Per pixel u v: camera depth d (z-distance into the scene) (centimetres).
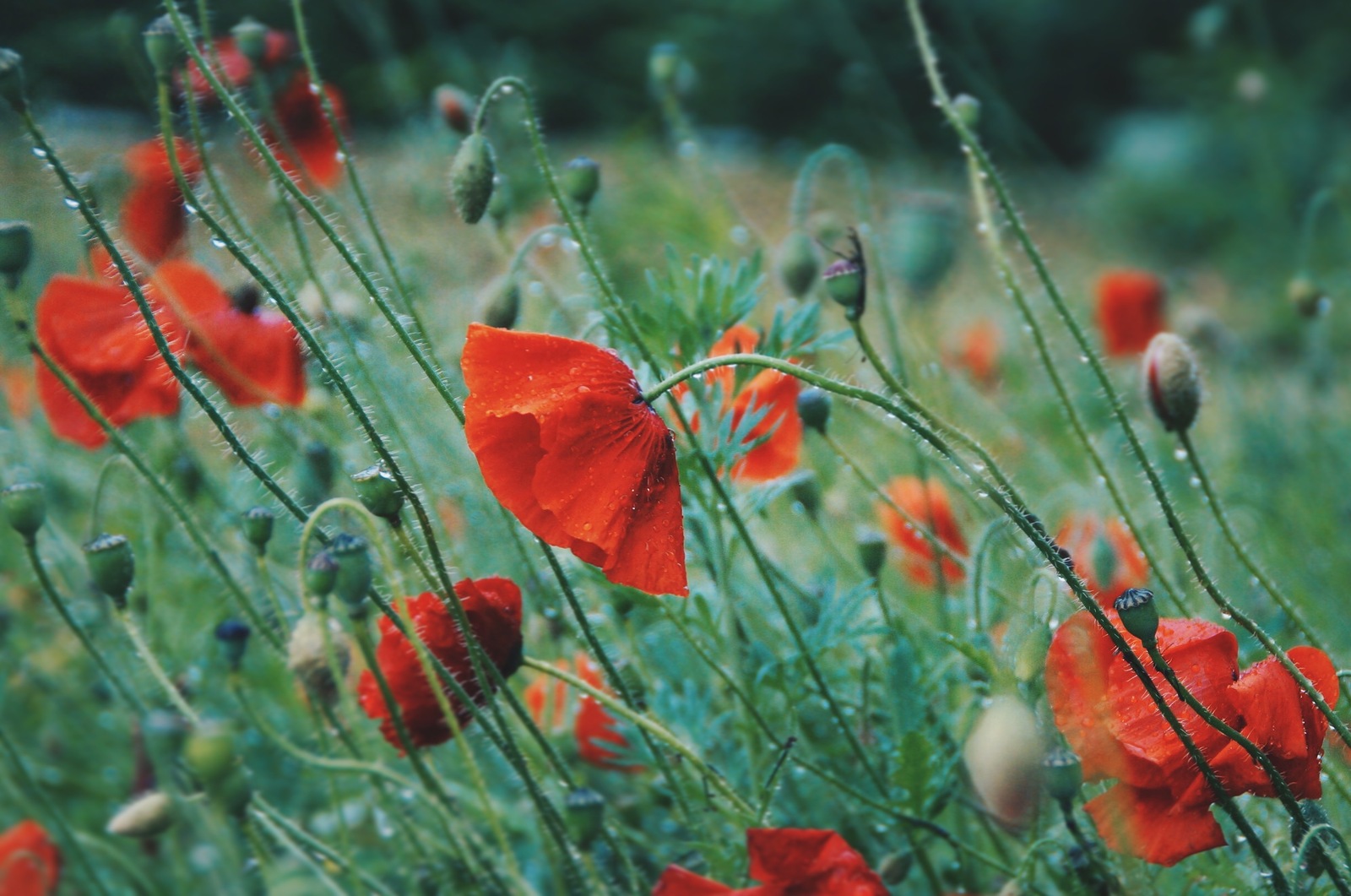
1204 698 45
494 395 46
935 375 71
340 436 60
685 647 60
